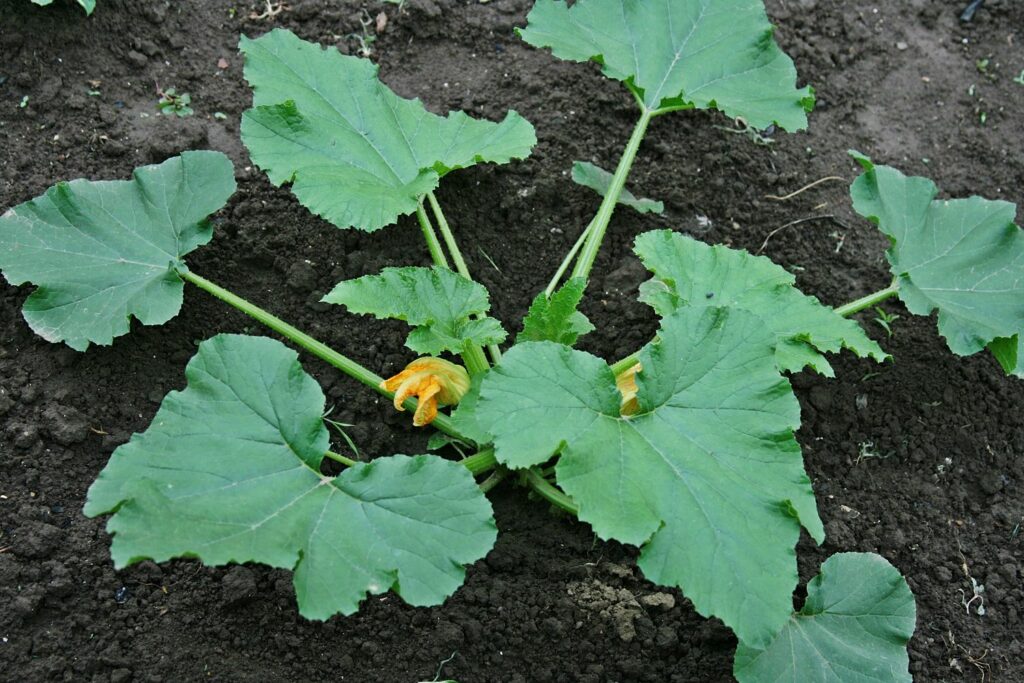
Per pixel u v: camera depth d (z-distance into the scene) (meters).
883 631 1.52
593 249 1.67
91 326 1.58
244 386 1.49
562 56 1.71
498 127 1.68
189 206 1.63
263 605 1.54
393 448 1.62
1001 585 1.63
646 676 1.54
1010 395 1.74
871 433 1.70
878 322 1.76
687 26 1.76
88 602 1.52
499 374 1.49
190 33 1.82
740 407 1.50
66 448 1.59
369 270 1.70
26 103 1.73
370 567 1.44
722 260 1.63
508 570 1.58
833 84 1.91
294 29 1.85
